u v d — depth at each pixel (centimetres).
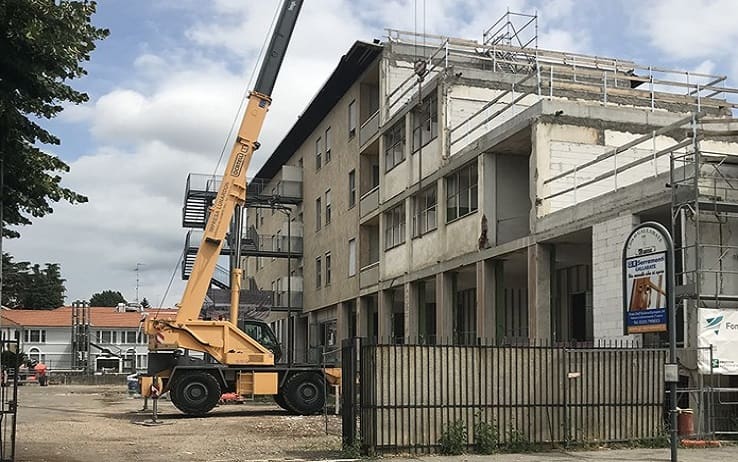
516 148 2670
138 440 1766
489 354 1464
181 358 2488
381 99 3650
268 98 2672
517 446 1448
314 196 4756
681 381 1703
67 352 9519
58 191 1284
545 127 2409
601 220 2056
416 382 1420
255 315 4719
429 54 3681
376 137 3716
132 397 3722
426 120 3194
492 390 1458
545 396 1486
